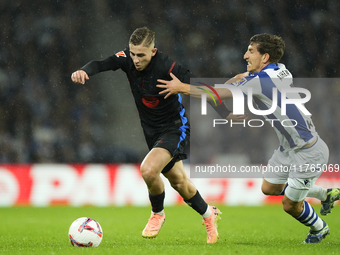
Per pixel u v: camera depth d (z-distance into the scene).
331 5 75.06
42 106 64.88
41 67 68.12
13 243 18.30
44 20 70.69
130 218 33.84
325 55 72.81
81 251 14.61
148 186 17.03
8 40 68.75
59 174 46.16
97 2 72.50
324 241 19.12
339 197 19.16
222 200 47.06
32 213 38.12
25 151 61.22
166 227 27.56
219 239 20.11
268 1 75.06
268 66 17.72
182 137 17.94
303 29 73.69
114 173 46.75
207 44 72.38
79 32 70.81
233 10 74.19
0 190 45.47
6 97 64.69
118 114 66.00
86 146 63.25
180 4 74.44
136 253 14.05
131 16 72.88
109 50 70.94
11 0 70.75
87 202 46.19
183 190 17.78
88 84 66.50
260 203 47.31
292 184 17.48
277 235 22.59
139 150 64.81
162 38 71.94
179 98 18.45
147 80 17.44
